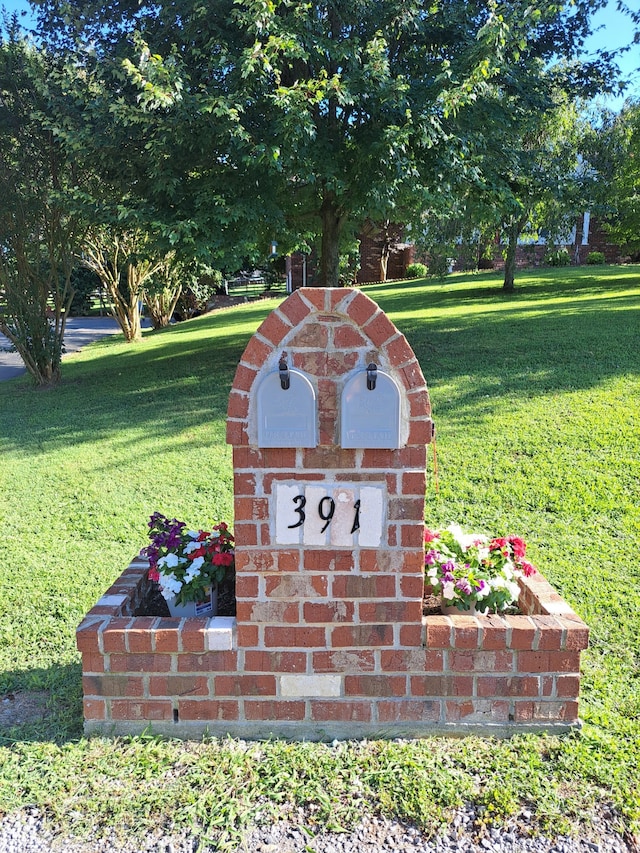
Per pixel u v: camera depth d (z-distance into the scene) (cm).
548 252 1509
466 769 251
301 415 250
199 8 798
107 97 852
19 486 598
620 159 1561
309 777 249
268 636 265
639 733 267
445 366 872
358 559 259
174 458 638
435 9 880
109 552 456
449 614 295
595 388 707
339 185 856
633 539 426
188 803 239
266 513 258
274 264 3275
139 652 266
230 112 738
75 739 273
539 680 265
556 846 218
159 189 846
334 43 798
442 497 500
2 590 406
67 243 1141
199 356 1234
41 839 227
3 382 1322
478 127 949
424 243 1274
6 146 1024
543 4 877
